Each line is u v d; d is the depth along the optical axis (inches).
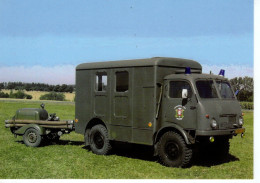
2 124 702.5
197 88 329.7
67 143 486.6
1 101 1904.5
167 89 348.5
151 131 350.9
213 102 330.0
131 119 370.6
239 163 364.2
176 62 370.0
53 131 462.9
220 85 350.6
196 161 372.8
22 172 314.0
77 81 444.1
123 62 382.6
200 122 318.7
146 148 449.4
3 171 316.8
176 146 332.2
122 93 380.8
